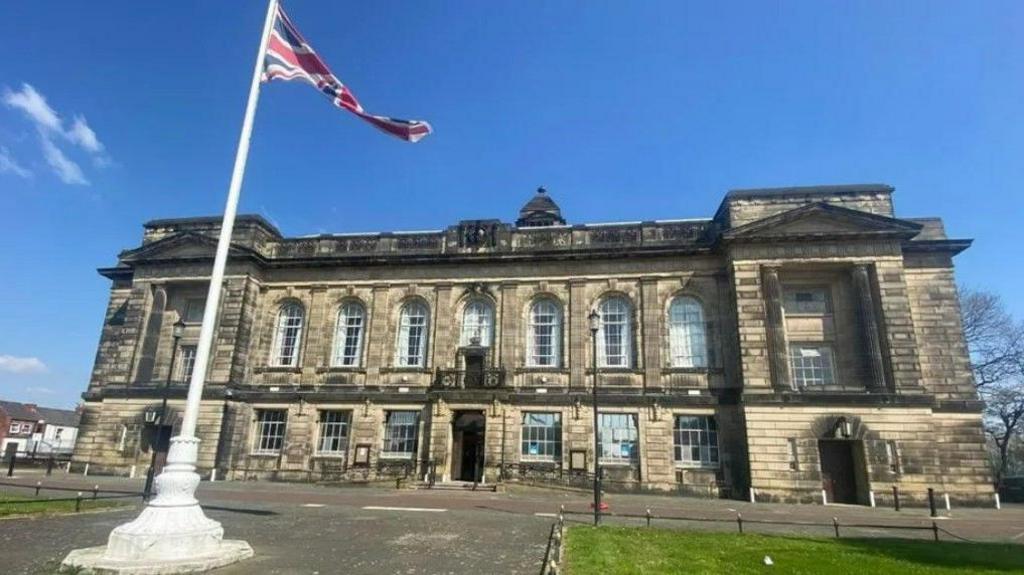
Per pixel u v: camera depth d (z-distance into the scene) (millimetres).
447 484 36688
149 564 11953
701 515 25625
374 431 40906
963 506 33250
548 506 27516
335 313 44531
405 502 27734
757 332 36375
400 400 41219
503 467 38219
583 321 40906
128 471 40594
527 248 43219
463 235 44438
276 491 31891
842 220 37031
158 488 13531
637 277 40969
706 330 39219
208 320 14867
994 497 33156
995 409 59281
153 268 45281
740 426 36344
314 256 45375
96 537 15930
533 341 41750
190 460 14016
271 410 42875
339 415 42188
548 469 38000
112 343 47000
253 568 12656
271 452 41906
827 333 37594
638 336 39812
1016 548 17266
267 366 43625
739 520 19719
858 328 36094
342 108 19578
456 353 41969
